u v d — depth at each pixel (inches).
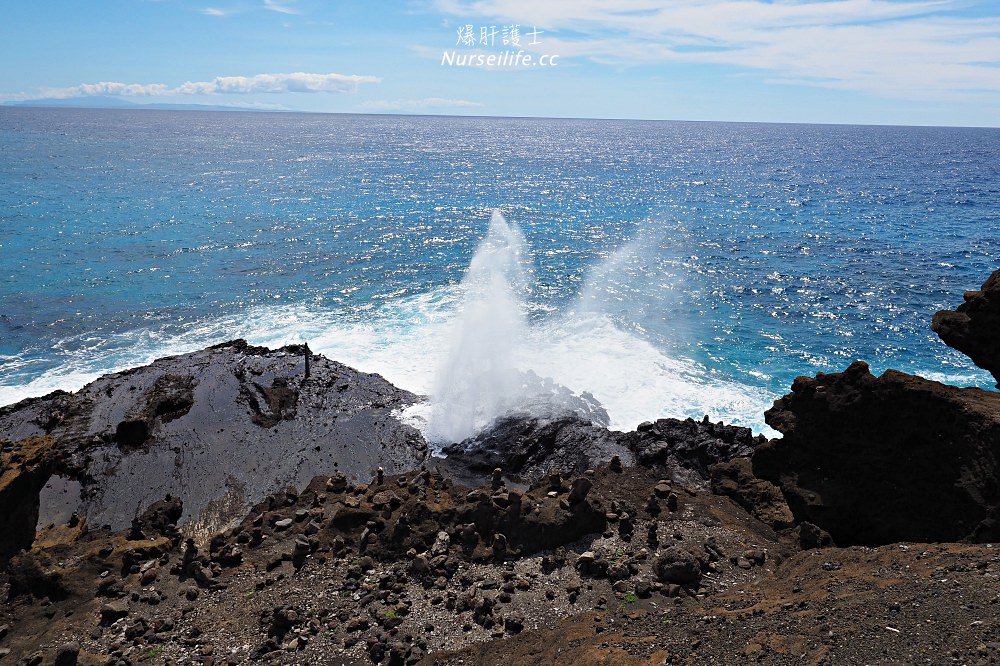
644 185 3868.1
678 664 362.0
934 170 5039.4
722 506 628.7
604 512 577.9
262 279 1627.7
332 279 1638.8
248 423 783.7
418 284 1604.3
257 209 2618.1
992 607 361.4
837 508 576.1
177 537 593.3
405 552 546.3
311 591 508.4
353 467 721.6
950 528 524.1
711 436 757.9
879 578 429.4
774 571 515.5
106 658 442.0
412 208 2780.5
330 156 5433.1
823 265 1873.8
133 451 722.8
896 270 1817.2
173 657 441.7
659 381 1048.2
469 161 5408.5
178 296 1483.8
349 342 1180.5
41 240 1964.8
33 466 574.9
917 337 1318.9
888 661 330.3
